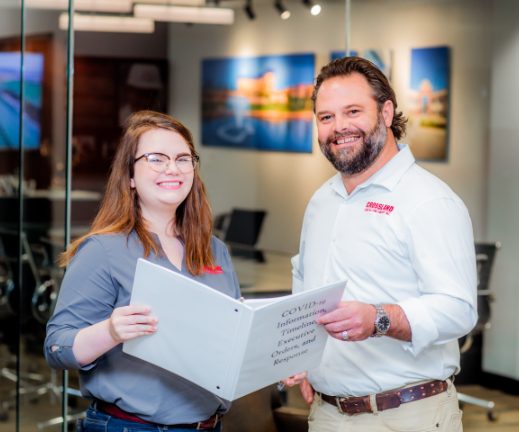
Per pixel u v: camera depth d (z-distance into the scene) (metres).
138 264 2.09
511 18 4.52
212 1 6.45
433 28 4.72
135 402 2.24
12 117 7.43
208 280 2.41
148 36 6.98
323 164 5.84
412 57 4.80
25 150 7.57
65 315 2.24
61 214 7.49
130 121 2.37
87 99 7.56
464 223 2.50
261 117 6.10
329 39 5.61
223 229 6.21
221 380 2.11
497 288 4.56
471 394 4.55
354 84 2.57
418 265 2.47
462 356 4.53
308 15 5.74
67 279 2.27
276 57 6.04
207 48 6.53
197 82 6.59
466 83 4.63
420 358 2.54
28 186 7.53
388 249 2.53
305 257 2.76
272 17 6.02
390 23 4.90
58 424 5.23
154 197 2.30
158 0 6.80
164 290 2.08
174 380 2.27
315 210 2.78
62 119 7.73
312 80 5.76
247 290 5.53
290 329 2.20
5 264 5.95
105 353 2.26
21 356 5.68
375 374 2.55
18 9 7.44
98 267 2.25
